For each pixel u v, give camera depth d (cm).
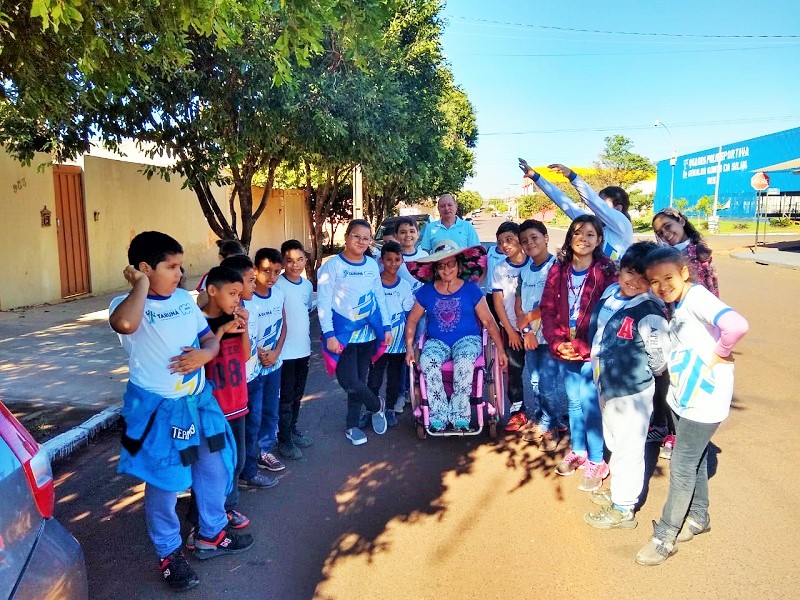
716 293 492
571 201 549
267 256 412
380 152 934
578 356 427
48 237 1133
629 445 364
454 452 493
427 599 308
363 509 400
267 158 959
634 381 357
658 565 333
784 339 868
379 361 549
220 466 335
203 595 313
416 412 518
